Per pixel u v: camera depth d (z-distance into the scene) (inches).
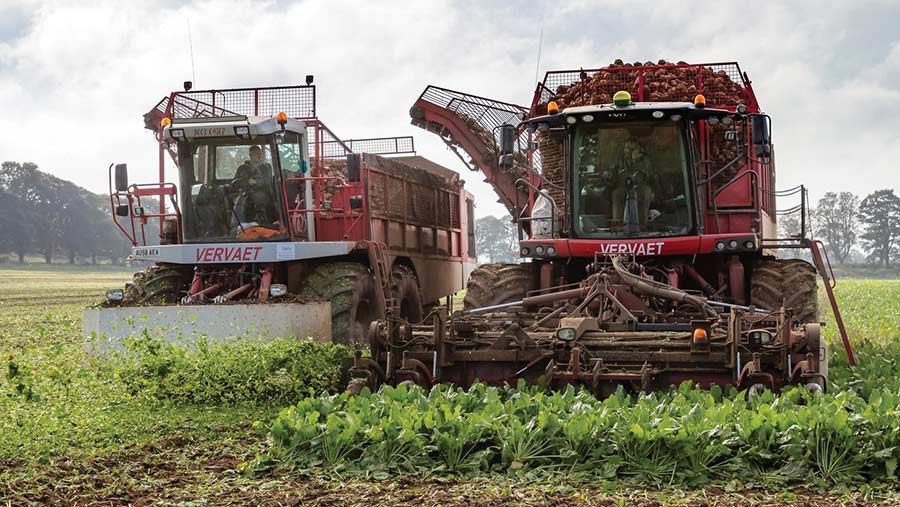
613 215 424.2
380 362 321.1
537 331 336.2
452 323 319.0
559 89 484.4
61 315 978.7
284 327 448.8
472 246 831.1
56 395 339.6
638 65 476.1
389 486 230.7
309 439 255.9
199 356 378.9
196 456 276.8
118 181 516.1
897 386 314.5
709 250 407.5
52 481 243.8
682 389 283.0
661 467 232.4
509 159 401.1
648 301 362.0
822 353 295.4
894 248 5693.9
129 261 531.2
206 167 524.4
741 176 421.7
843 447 230.1
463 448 247.8
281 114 514.3
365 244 522.9
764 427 236.5
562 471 237.0
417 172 663.8
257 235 521.0
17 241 4975.4
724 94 454.9
